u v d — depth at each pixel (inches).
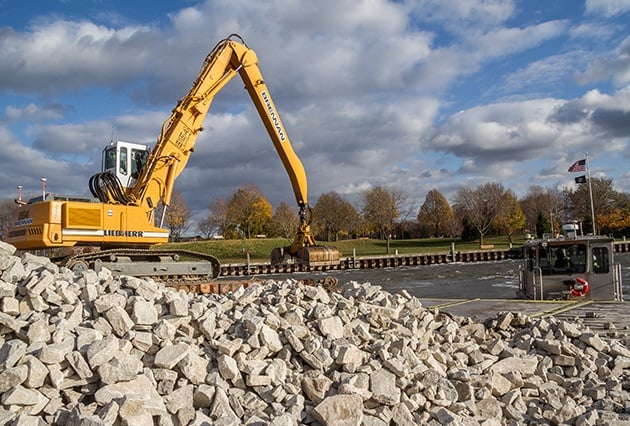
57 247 513.7
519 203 2603.3
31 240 510.3
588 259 528.1
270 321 201.3
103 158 583.8
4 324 165.3
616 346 261.3
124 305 190.1
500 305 454.9
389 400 175.9
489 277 1315.2
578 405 210.5
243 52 652.7
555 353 245.3
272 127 689.6
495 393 214.1
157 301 203.0
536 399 217.8
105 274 219.0
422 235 3122.5
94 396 150.3
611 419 195.2
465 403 191.9
